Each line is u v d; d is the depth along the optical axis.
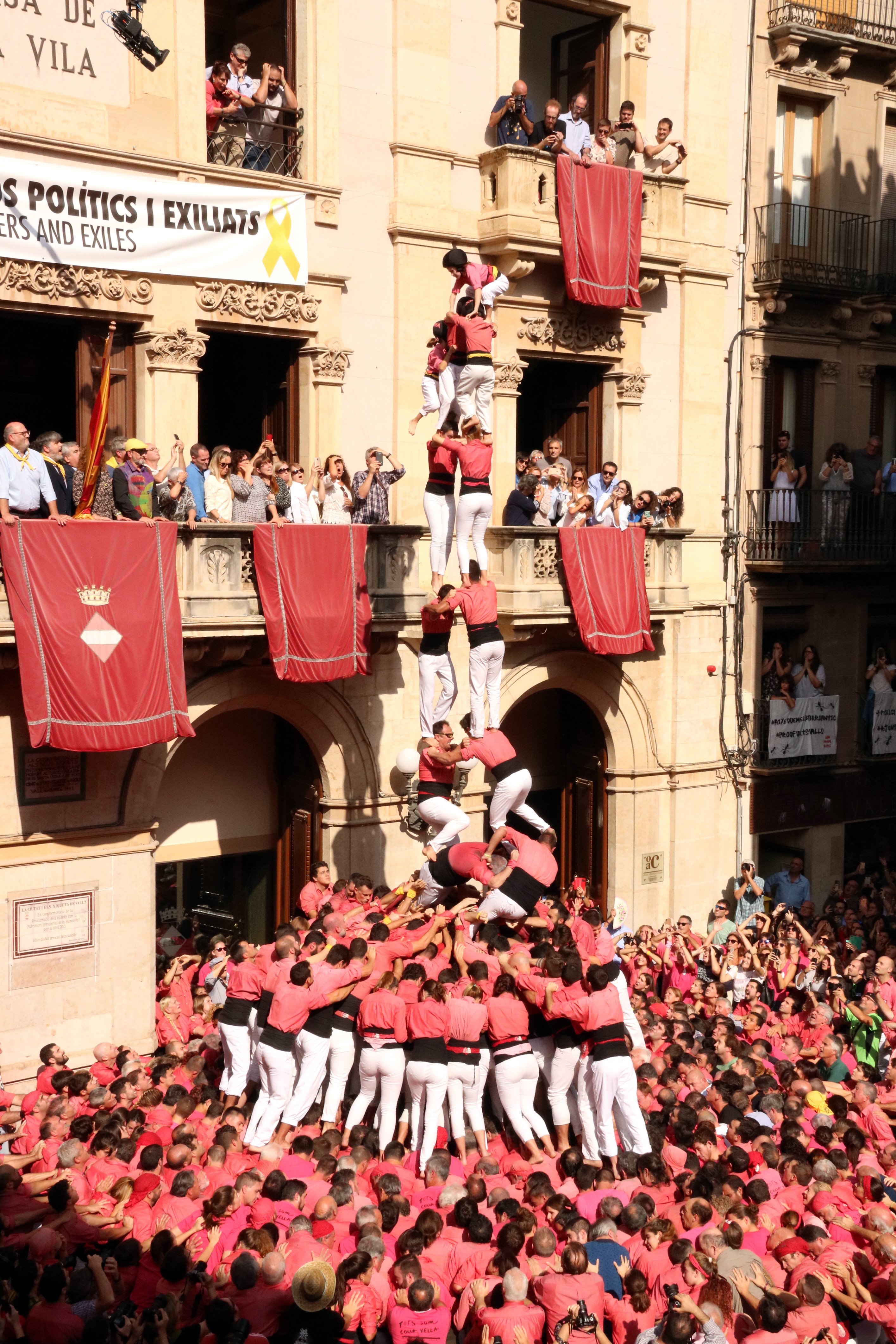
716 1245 9.87
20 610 14.38
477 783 19.92
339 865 18.78
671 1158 11.68
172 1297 9.26
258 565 16.47
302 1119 13.04
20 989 15.77
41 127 15.52
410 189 18.92
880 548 24.66
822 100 24.22
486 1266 10.00
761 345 23.47
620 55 21.36
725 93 22.48
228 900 20.30
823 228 24.25
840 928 20.55
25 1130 12.66
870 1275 10.14
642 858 22.36
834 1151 11.60
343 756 18.67
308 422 18.48
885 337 25.17
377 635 18.11
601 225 20.00
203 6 16.86
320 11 17.84
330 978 12.73
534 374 22.92
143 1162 11.02
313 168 18.06
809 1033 16.05
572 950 12.91
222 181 17.11
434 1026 12.41
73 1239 10.34
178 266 16.70
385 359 19.06
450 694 14.29
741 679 23.42
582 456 22.14
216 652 16.78
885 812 25.73
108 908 16.34
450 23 19.20
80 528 14.68
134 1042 16.61
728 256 22.91
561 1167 12.03
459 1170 12.25
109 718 14.95
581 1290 9.55
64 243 15.67
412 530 18.28
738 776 23.38
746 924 20.11
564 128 20.53
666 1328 8.73
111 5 15.99
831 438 24.72
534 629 19.73
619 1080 12.34
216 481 16.61
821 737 24.23
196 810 19.30
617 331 21.34
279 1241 10.07
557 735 23.34
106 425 15.43
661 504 21.61
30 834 15.69
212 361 19.81
